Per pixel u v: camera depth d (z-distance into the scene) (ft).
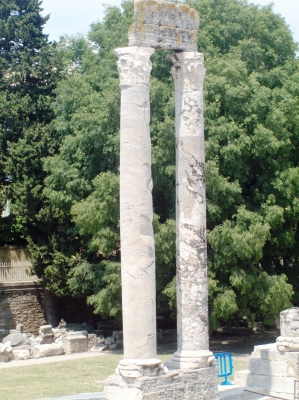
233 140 120.06
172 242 116.06
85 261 132.57
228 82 122.01
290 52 139.54
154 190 123.65
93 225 120.98
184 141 70.85
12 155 147.23
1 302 144.87
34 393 83.82
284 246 130.52
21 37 159.12
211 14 137.39
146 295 63.72
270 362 77.30
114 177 117.80
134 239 64.03
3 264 148.97
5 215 168.86
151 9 67.97
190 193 70.28
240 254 115.24
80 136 127.13
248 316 122.21
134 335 63.21
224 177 124.16
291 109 129.39
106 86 131.75
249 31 136.87
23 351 116.47
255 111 124.36
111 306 121.29
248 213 118.21
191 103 71.00
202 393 66.44
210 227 124.77
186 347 68.39
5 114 151.74
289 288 121.70
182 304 69.31
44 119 153.89
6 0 163.22
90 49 147.43
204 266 70.18
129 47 67.05
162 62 126.31
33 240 147.64
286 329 77.10
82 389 86.02
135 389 61.67
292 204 127.75
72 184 130.93
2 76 158.71
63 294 141.08
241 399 73.36
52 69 159.33
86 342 123.65
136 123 65.36
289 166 128.36
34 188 143.95
